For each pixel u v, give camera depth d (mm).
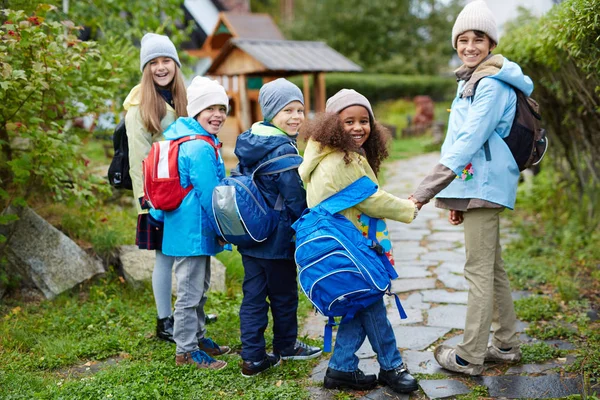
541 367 3230
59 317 3934
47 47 3947
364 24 25828
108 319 3961
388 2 25859
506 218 7020
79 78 4539
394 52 26562
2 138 4406
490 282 3086
